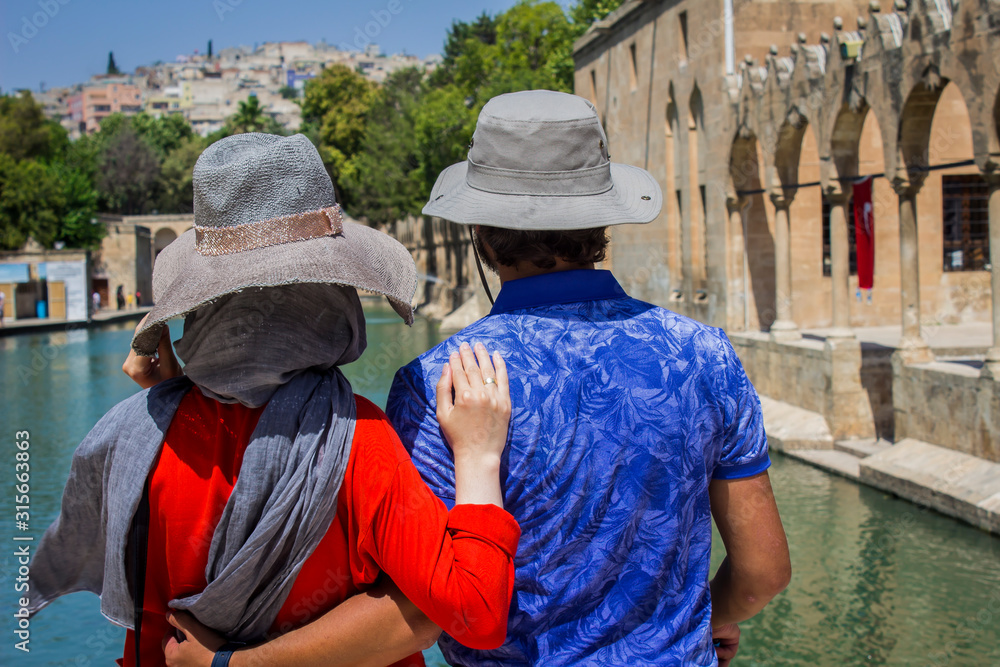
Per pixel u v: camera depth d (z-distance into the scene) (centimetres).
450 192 205
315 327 176
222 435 175
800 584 840
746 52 1850
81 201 6025
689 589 181
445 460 178
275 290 174
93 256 6091
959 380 1105
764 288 1855
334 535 173
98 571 200
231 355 169
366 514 166
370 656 172
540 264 189
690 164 2133
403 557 161
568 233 186
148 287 6662
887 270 1889
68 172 6362
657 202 200
